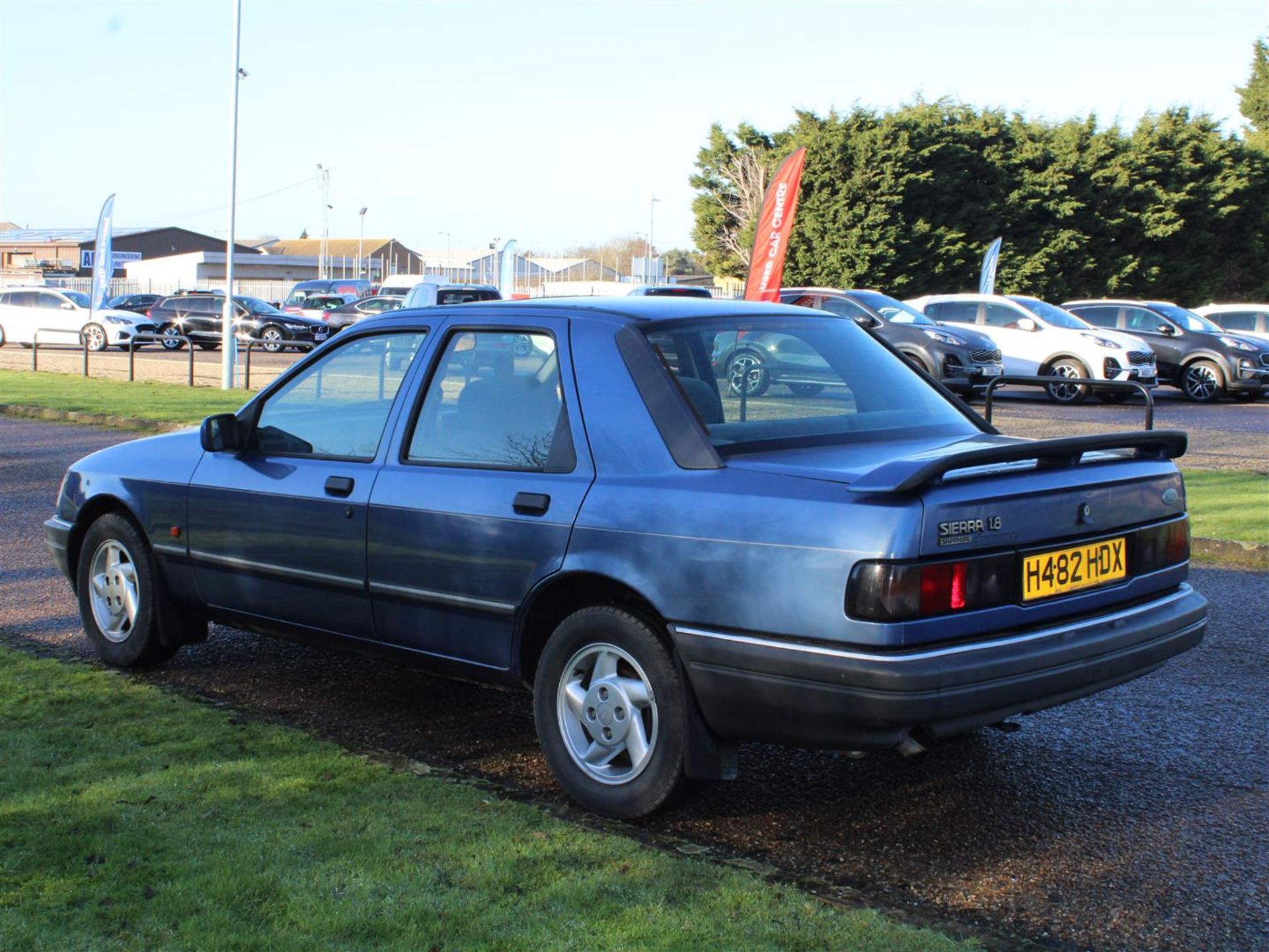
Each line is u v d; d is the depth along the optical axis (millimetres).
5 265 99125
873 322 21891
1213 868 3865
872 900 3572
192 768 4449
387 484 4742
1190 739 5094
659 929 3299
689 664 3900
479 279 90750
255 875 3572
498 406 4586
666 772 4008
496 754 4855
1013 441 4477
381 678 5855
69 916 3332
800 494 3768
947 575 3633
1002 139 48719
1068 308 24969
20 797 4152
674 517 3951
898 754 4914
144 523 5680
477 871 3641
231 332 22797
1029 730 5207
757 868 3750
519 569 4309
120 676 5742
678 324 4473
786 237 22891
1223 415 20094
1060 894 3676
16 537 9180
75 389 21734
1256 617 7102
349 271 105312
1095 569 4055
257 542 5203
